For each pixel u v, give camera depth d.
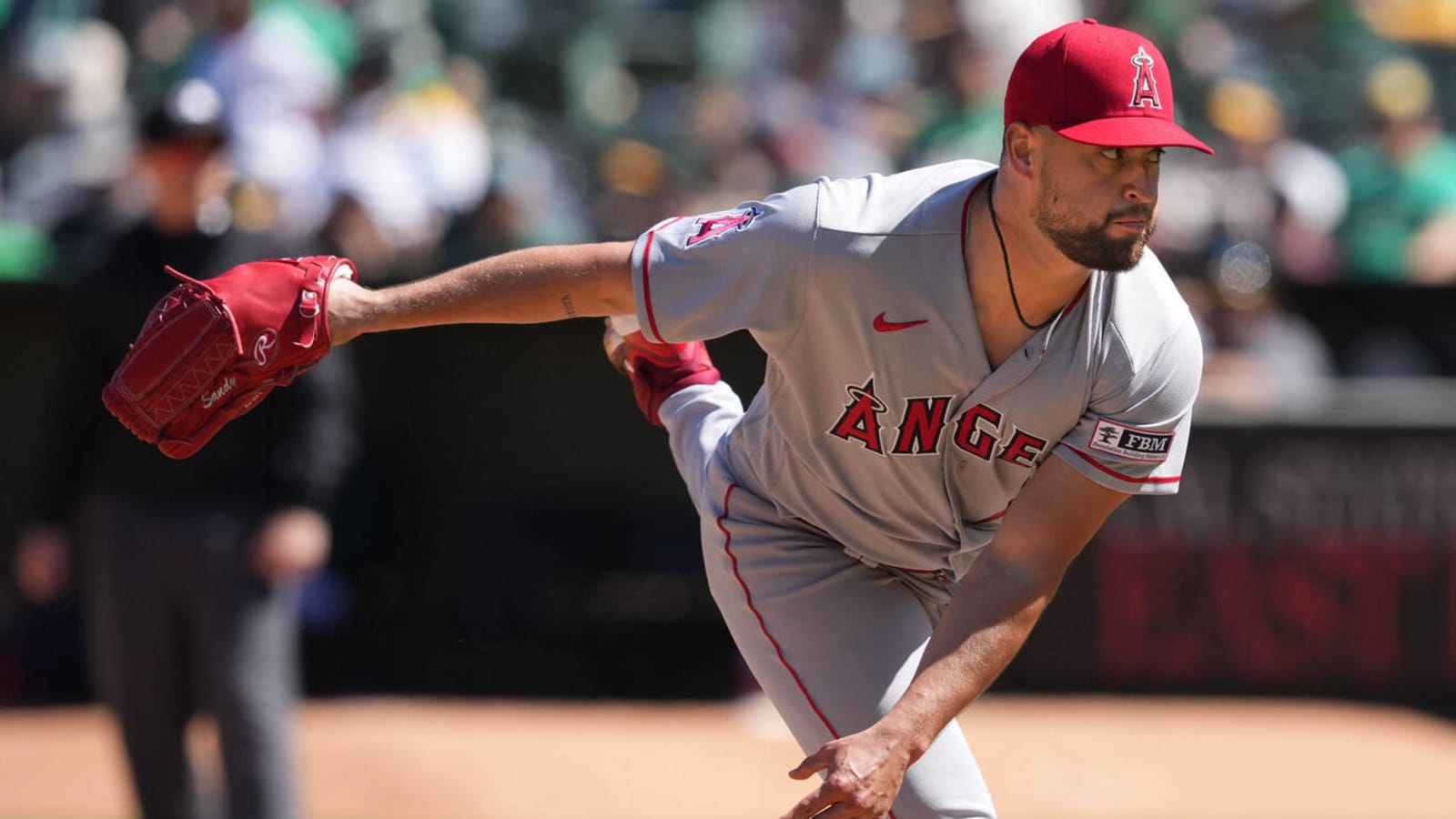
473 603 25.59
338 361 17.19
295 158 26.44
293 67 27.30
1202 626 24.80
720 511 11.40
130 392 9.64
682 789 21.19
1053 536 9.84
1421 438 24.67
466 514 25.58
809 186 9.83
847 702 10.70
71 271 25.25
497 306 9.89
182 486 16.61
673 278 9.76
